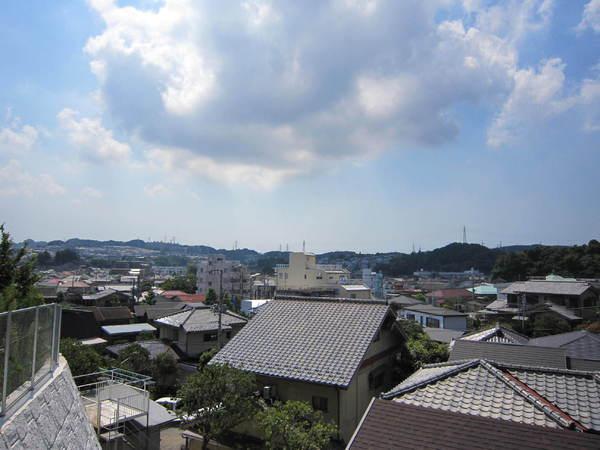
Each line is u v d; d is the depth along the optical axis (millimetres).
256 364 13047
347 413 12227
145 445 13000
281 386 12734
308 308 15891
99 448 7816
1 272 9633
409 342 19031
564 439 6473
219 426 10977
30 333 6000
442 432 7027
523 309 40312
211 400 11023
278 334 14539
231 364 13195
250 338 14641
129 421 12945
